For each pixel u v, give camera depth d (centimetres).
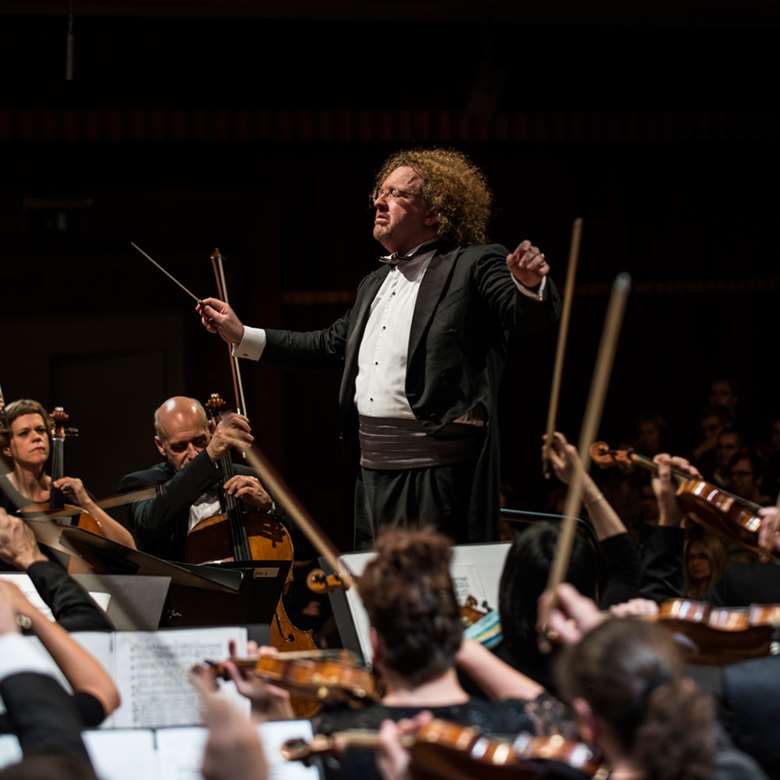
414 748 507
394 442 988
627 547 772
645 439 2169
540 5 1969
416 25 2112
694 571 1126
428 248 1022
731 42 2191
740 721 655
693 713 468
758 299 2416
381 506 991
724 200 2403
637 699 470
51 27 2064
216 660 736
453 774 509
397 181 1027
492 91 2120
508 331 964
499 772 503
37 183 2184
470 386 981
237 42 2120
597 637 490
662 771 461
